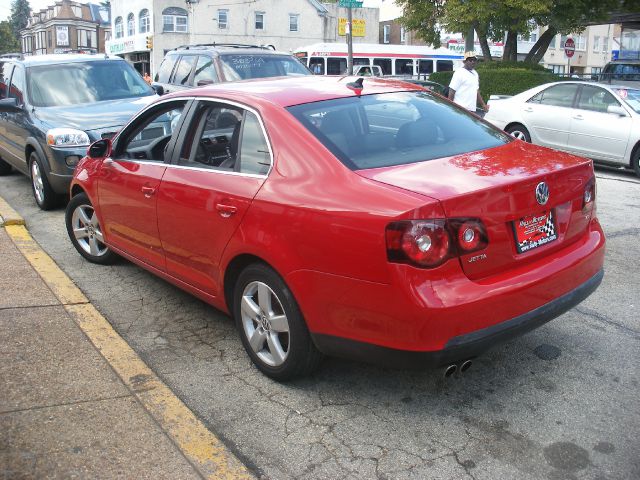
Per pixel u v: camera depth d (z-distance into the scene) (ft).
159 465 9.62
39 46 359.25
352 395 11.95
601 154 34.83
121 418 10.79
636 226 23.35
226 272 12.69
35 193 26.58
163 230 14.38
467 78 38.47
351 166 11.01
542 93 38.06
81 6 338.95
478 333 9.90
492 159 11.75
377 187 10.27
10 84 29.84
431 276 9.64
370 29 182.91
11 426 10.46
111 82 28.86
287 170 11.49
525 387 12.14
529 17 62.49
